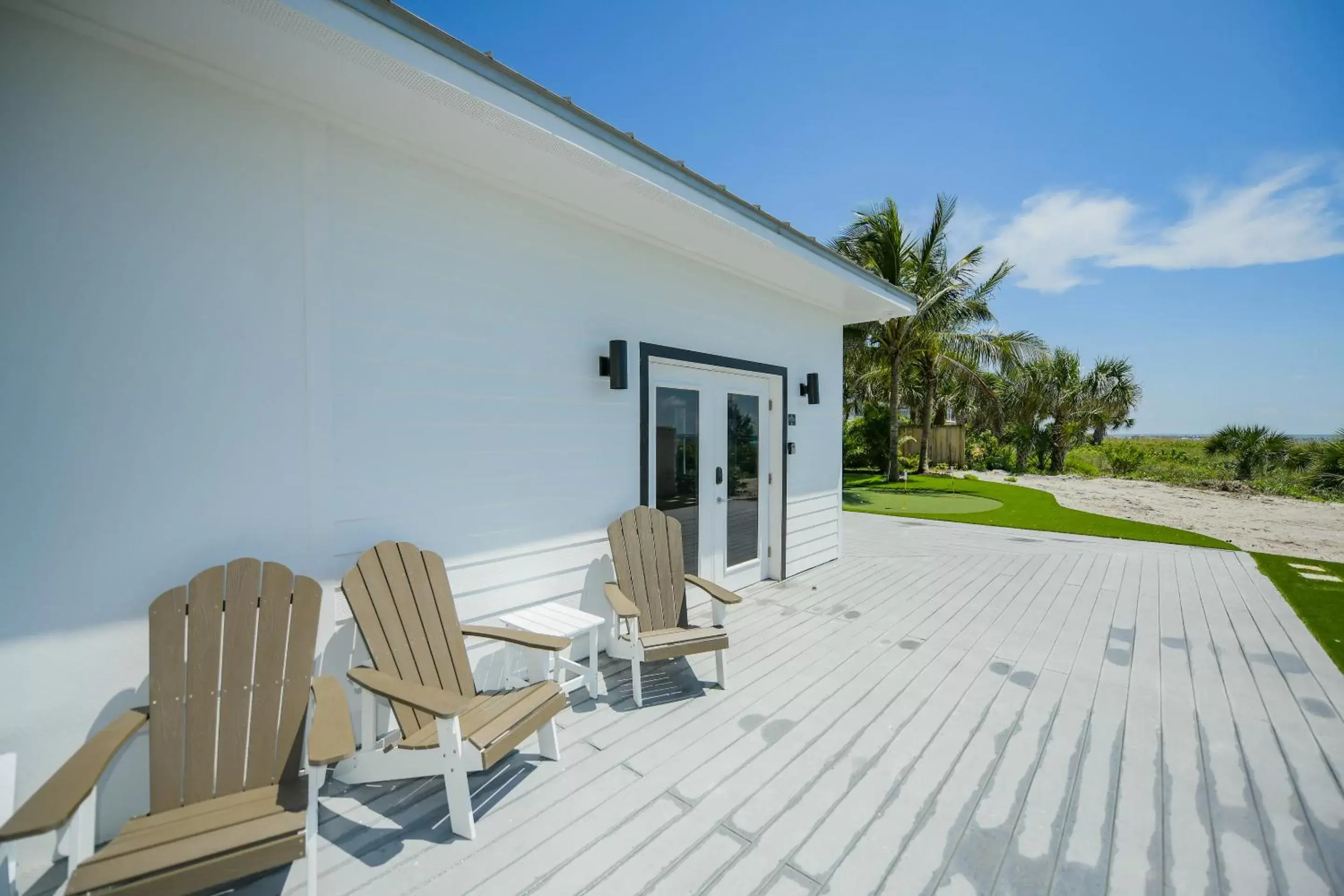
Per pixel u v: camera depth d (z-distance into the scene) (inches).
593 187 119.0
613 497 144.6
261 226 85.7
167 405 77.7
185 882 50.2
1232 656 138.3
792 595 190.9
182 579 78.9
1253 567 233.8
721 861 68.7
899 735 99.9
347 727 62.9
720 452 185.2
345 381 95.4
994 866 68.3
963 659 135.7
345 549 95.3
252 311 85.0
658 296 157.2
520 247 123.0
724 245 155.9
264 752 70.8
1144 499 493.7
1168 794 83.7
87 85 71.4
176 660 68.0
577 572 135.6
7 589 66.9
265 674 73.5
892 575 218.8
